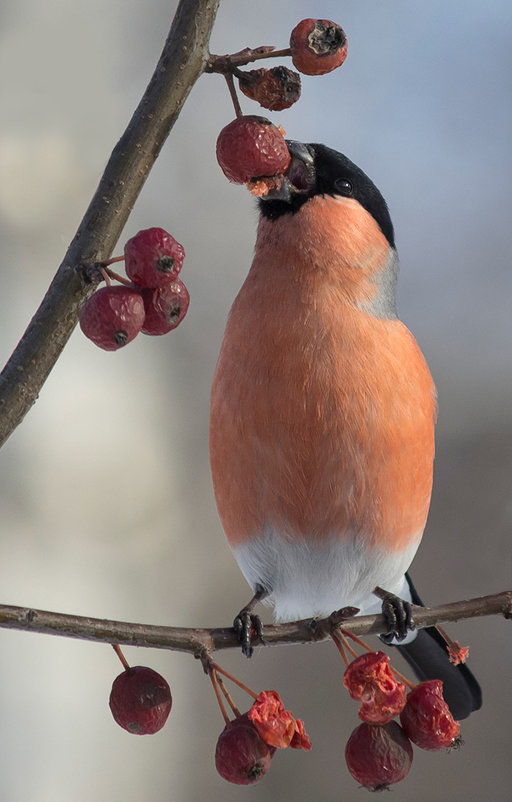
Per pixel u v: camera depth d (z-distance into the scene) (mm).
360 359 6113
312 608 6812
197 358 14891
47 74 12125
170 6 13242
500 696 14133
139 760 10719
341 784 13000
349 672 4348
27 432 11164
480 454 16281
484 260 18203
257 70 3918
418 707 4383
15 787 9578
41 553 10859
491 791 13227
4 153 11828
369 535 6297
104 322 3779
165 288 3934
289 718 4129
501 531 15352
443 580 15102
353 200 6516
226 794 12273
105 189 3881
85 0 12453
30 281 11484
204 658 4273
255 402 6113
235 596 12961
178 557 12391
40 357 3902
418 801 13109
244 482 6258
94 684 10117
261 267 6422
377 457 6121
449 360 17375
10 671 9789
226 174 4129
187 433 13812
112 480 11477
